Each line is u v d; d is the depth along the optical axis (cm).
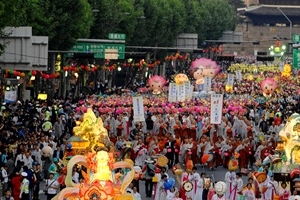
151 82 14300
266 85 15200
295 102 14788
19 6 10019
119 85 18825
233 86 16988
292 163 7269
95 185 4997
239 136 10488
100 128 6975
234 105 12638
